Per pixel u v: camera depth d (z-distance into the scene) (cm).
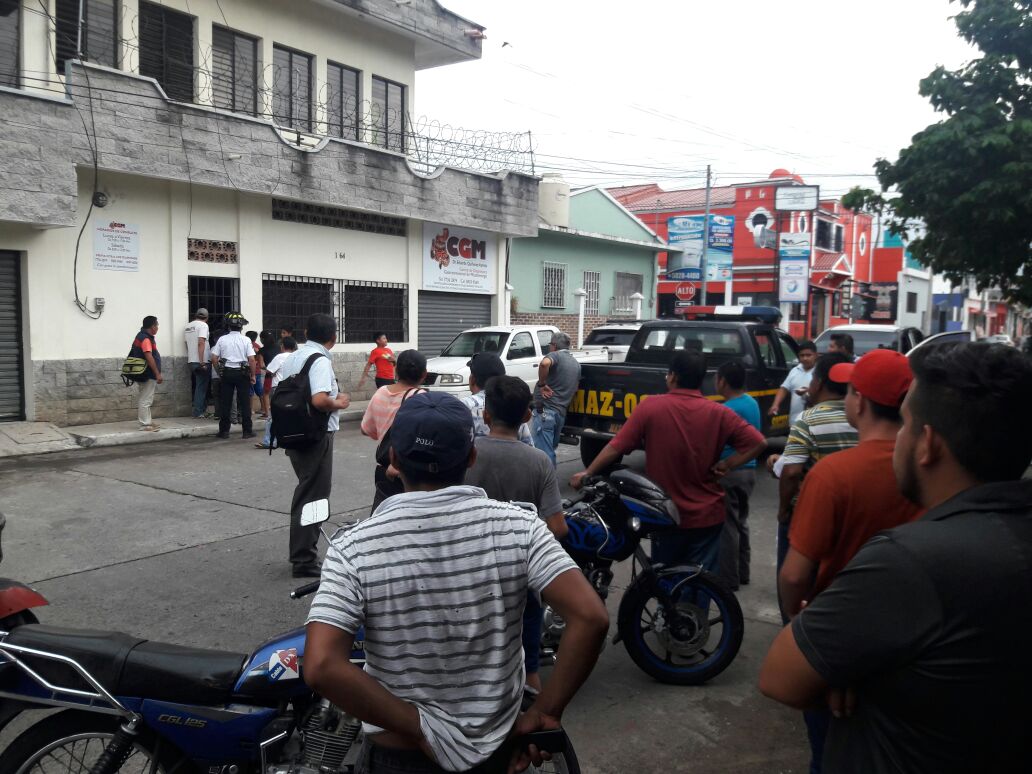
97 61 1230
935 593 138
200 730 265
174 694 264
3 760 268
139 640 279
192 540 684
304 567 597
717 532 456
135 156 1170
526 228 1897
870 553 148
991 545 139
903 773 142
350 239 1592
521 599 194
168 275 1298
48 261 1152
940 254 1131
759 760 364
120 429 1177
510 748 192
